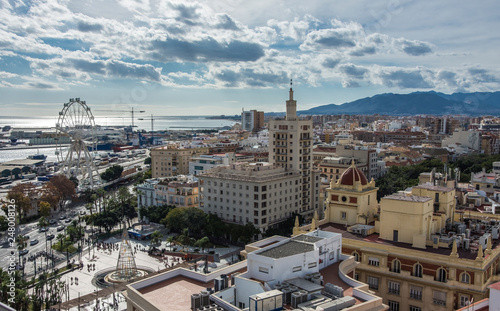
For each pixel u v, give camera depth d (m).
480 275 84.44
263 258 72.94
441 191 111.00
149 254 189.12
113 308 130.38
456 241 94.44
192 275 80.88
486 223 113.44
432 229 102.75
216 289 71.38
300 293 65.75
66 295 140.25
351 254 101.62
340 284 75.31
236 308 62.78
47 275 159.38
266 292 65.06
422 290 90.88
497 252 92.88
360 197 114.12
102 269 170.75
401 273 93.88
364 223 114.19
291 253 75.56
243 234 198.88
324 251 84.25
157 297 72.00
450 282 87.69
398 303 94.00
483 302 68.88
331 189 119.69
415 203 97.62
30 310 125.69
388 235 102.38
